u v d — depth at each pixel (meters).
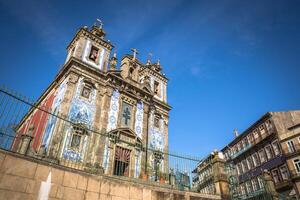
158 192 10.48
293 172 30.53
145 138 24.03
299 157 30.62
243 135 42.34
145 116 25.62
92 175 9.25
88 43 24.97
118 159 20.59
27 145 13.34
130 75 27.75
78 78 21.84
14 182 7.34
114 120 22.31
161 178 17.55
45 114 22.16
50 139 17.80
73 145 18.36
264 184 15.25
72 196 8.38
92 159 18.78
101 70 24.20
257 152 38.34
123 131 22.00
